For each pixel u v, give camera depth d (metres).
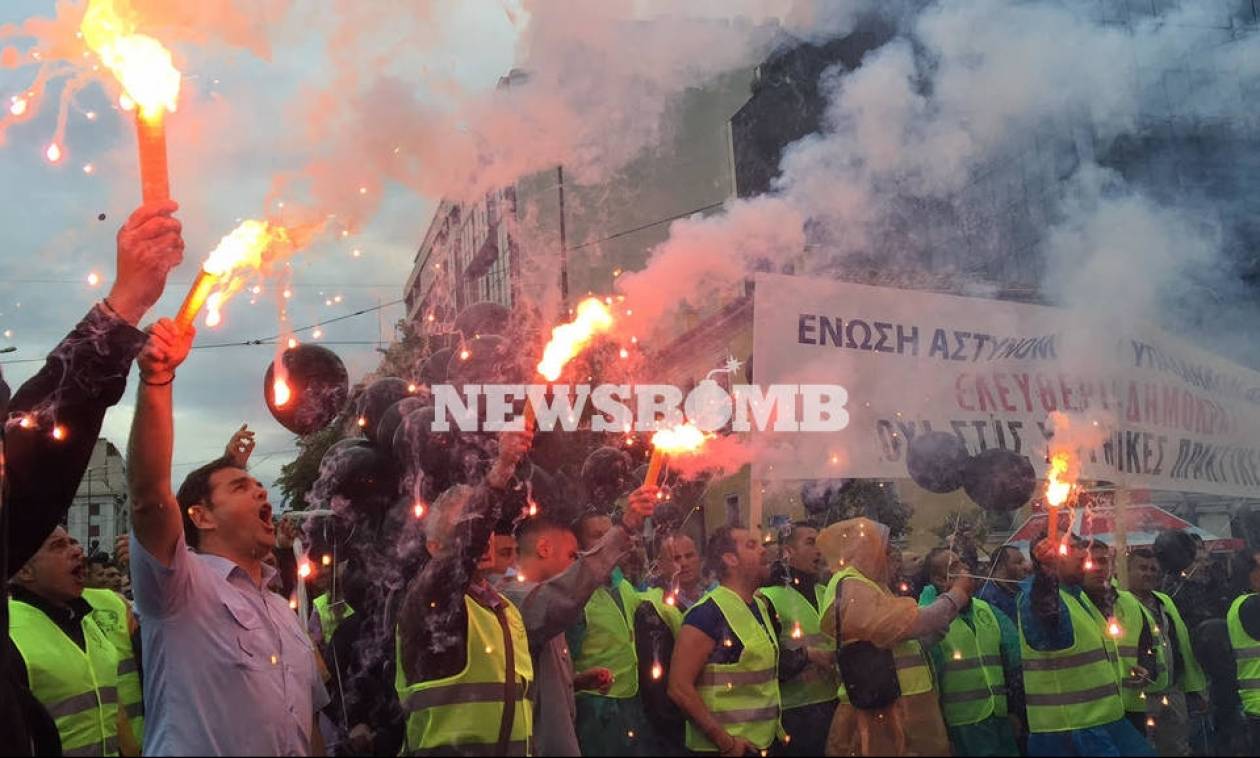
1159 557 6.78
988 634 4.82
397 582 4.03
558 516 4.08
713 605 4.11
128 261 2.68
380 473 4.24
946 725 4.69
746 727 4.04
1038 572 4.55
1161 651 5.54
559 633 3.71
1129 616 5.27
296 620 3.37
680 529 5.18
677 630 4.47
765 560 4.41
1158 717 5.45
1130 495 7.50
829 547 4.45
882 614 4.20
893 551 5.57
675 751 4.20
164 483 2.83
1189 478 5.84
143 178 2.65
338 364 4.46
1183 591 6.76
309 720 3.20
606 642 4.36
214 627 3.00
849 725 4.27
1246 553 6.65
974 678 4.73
